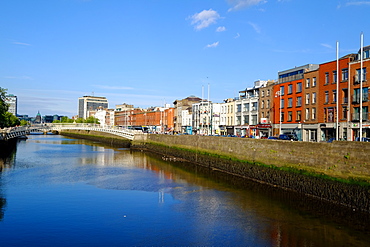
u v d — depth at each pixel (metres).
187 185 33.16
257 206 25.12
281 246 17.48
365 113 38.44
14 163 47.75
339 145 26.91
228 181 35.56
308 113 49.88
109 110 196.88
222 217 22.36
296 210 23.95
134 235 18.95
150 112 125.38
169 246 17.47
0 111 67.50
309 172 29.30
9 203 25.28
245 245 17.69
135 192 29.73
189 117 98.44
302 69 55.66
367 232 19.44
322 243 17.84
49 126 81.56
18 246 17.25
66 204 25.20
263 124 61.34
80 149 75.44
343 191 24.78
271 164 35.06
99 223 20.91
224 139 46.09
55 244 17.56
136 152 71.69
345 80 41.72
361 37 32.31
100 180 35.38
